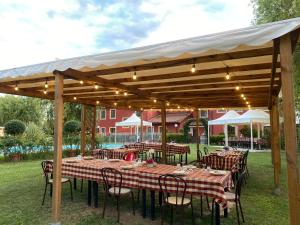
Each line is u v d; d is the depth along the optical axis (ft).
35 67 13.43
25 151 36.91
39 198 16.35
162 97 25.05
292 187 7.72
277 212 14.03
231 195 13.08
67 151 40.27
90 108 42.70
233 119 47.55
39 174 24.57
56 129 12.78
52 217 12.17
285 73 8.03
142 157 35.60
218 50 8.60
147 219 13.00
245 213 13.87
